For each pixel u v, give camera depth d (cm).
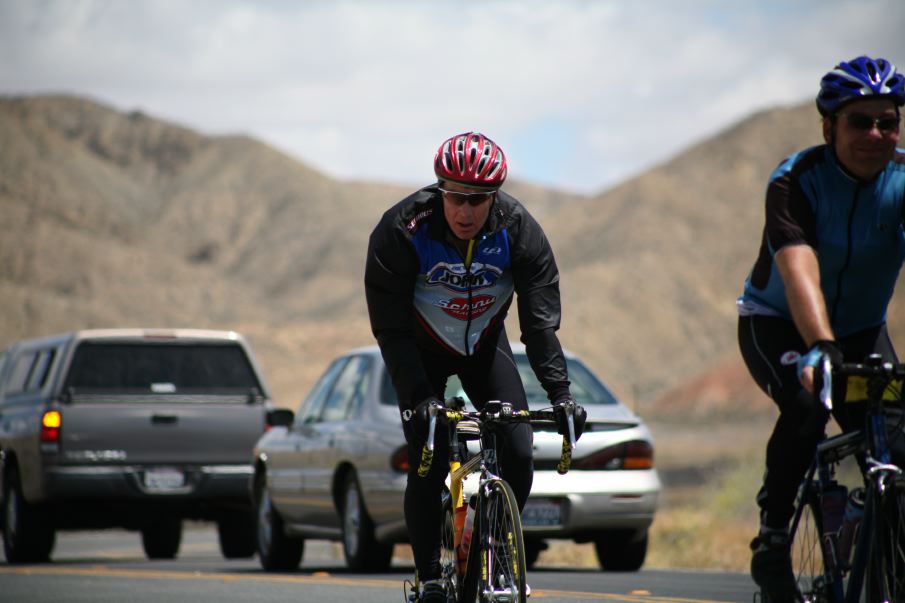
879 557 1227
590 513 2788
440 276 1542
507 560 1380
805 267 1316
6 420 3825
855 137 1343
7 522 3725
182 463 3678
